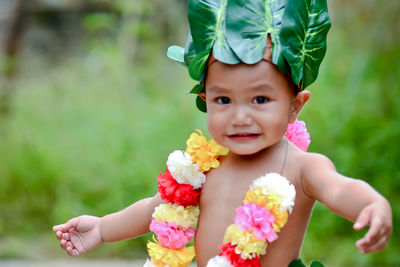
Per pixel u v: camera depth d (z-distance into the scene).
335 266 5.24
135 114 7.20
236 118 1.87
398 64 6.34
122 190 6.20
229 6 1.87
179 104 7.13
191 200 2.03
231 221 1.94
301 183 1.92
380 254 5.25
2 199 6.61
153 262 2.06
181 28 8.86
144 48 8.72
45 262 5.49
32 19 9.41
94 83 7.84
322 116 6.12
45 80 8.69
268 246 1.91
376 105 6.20
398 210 5.43
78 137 6.93
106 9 9.76
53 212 6.34
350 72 6.49
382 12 6.66
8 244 5.94
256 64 1.86
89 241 2.20
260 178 1.87
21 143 6.93
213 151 2.04
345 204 1.71
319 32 1.98
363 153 5.82
